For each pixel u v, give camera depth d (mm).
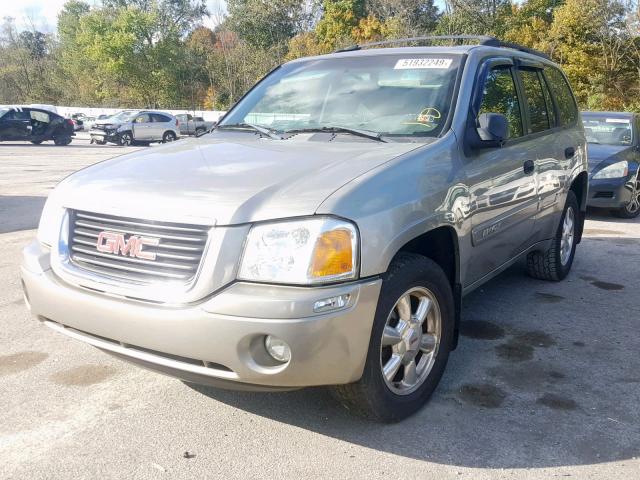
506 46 4820
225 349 2578
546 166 4762
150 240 2760
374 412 3018
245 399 3418
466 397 3490
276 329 2525
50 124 27062
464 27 36750
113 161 3570
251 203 2707
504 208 4047
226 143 3750
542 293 5453
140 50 54125
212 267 2613
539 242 5086
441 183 3273
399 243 2873
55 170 15672
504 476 2746
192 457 2865
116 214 2863
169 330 2629
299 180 2883
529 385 3652
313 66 4523
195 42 59844
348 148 3395
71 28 64688
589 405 3414
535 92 4938
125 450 2916
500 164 3932
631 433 3121
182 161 3344
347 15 51000
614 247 7328
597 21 32844
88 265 2951
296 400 3406
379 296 2838
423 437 3059
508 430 3137
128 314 2707
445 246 3539
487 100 4016
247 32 58875
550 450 2957
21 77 64750
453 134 3562
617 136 9836
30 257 3203
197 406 3340
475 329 4562
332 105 4055
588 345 4281
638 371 3869
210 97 52094
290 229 2619
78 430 3088
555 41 34156
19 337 4273
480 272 3922
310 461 2842
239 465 2807
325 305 2584
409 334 3137
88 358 3943
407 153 3234
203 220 2662
